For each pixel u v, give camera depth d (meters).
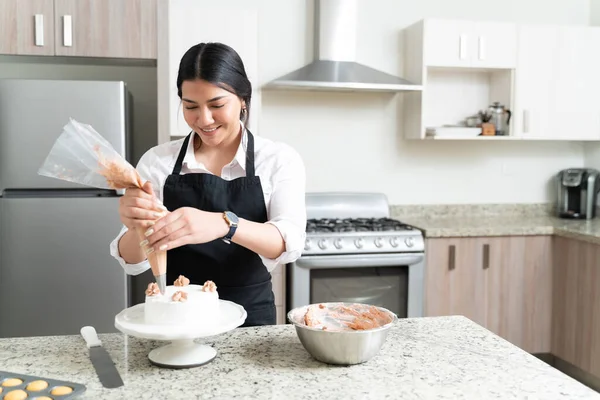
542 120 3.48
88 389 1.06
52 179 2.70
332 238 3.02
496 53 3.39
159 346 1.30
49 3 2.82
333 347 1.15
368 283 3.10
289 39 3.46
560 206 3.69
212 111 1.42
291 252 1.46
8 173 2.67
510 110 3.46
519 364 1.21
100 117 2.71
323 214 3.47
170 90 2.98
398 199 3.68
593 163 3.83
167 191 1.65
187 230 1.23
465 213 3.76
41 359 1.22
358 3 3.52
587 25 3.85
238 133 1.66
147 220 1.21
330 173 3.58
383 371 1.16
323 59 3.35
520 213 3.84
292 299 3.02
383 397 1.04
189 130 3.03
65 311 2.73
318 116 3.54
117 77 3.40
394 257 3.06
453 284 3.19
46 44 2.83
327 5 3.32
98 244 2.74
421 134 3.38
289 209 1.61
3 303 2.71
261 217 1.65
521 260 3.26
